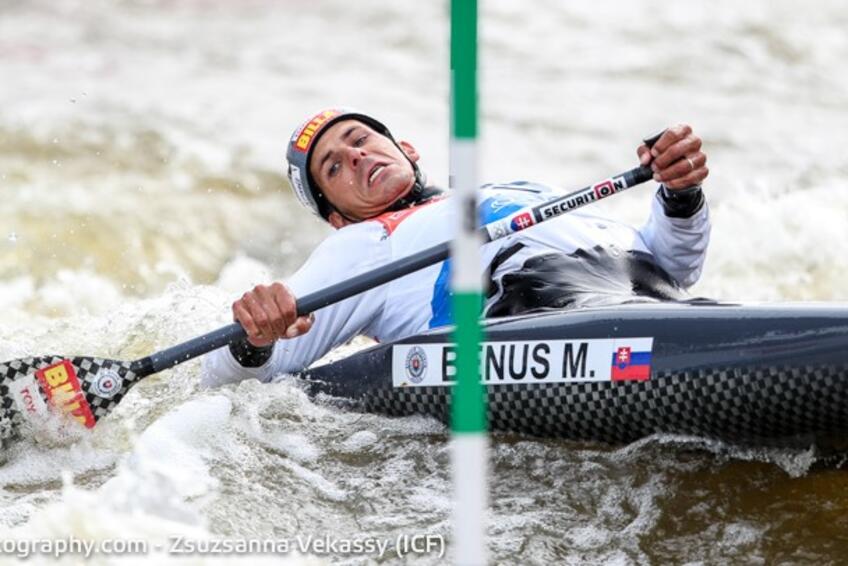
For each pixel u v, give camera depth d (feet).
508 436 51.39
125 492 43.50
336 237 57.00
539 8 181.06
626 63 158.10
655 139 53.16
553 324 50.49
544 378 50.19
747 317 47.57
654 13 178.91
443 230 55.36
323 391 55.11
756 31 170.60
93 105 138.62
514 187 58.80
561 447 50.29
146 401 55.88
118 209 111.14
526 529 44.42
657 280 56.03
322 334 56.03
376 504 46.26
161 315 66.13
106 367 52.16
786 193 90.02
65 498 42.39
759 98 145.69
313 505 46.11
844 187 87.35
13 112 134.21
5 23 172.04
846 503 45.75
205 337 52.47
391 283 55.88
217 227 110.73
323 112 60.59
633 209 97.04
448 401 52.03
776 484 47.06
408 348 53.26
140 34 169.07
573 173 122.93
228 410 50.96
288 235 111.04
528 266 54.44
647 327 48.96
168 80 149.59
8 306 88.33
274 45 164.45
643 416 48.88
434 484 47.75
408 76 152.87
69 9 179.52
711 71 156.04
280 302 51.06
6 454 51.13
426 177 60.75
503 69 156.15
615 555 43.16
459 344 32.14
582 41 167.63
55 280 95.35
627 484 47.29
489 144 130.21
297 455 49.75
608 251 55.77
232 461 48.62
